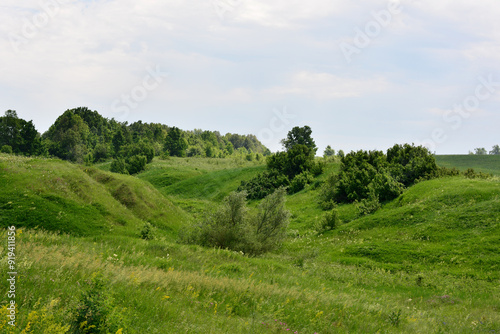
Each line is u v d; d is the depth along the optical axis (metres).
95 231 30.34
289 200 63.62
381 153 65.06
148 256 18.64
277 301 11.80
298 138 115.19
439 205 37.47
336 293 17.11
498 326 13.31
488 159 106.69
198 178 88.50
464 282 23.53
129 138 148.00
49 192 32.84
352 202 52.12
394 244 32.50
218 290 11.91
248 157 132.00
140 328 7.04
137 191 40.75
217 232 30.03
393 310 14.24
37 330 5.60
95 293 6.83
